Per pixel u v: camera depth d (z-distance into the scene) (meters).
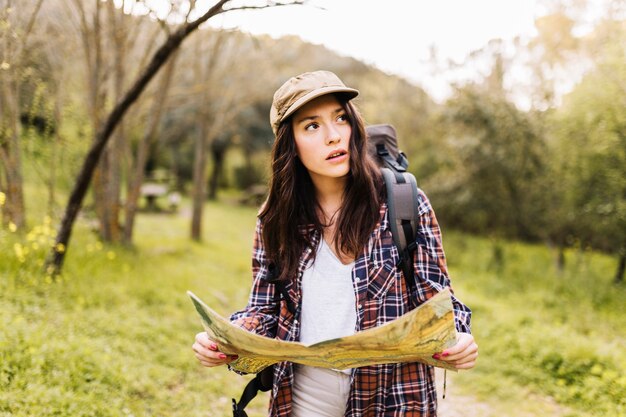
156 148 22.86
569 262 11.75
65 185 8.95
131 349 4.19
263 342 1.28
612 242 9.55
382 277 1.44
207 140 11.59
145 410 3.35
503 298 8.50
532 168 11.24
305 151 1.49
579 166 9.18
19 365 3.19
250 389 1.60
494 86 12.17
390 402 1.47
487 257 12.66
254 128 25.67
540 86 11.26
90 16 7.04
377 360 1.34
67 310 4.68
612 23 8.77
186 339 4.78
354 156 1.48
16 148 5.72
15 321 3.77
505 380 4.55
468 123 12.14
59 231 5.26
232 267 9.01
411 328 1.18
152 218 15.80
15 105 5.61
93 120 6.89
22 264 5.14
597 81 8.38
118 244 7.96
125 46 6.86
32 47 5.57
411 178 1.52
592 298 8.44
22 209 5.82
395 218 1.46
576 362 4.55
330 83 1.47
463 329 1.40
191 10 4.22
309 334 1.51
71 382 3.22
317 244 1.53
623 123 7.98
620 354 4.65
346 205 1.49
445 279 1.48
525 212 11.39
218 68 11.30
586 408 3.92
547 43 10.83
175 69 9.52
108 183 7.97
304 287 1.52
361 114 1.58
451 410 4.08
